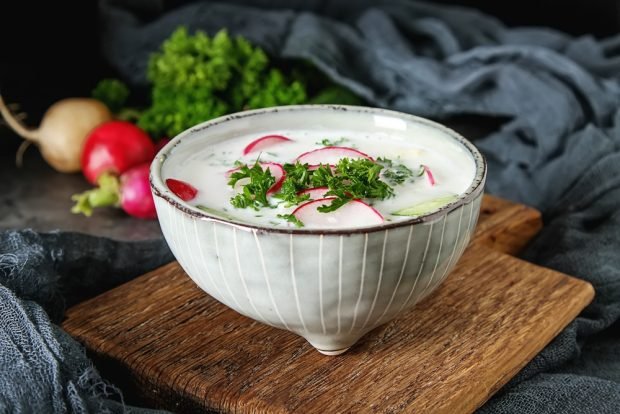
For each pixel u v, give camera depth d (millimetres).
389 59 936
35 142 899
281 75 908
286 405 554
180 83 874
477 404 575
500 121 946
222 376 576
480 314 630
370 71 945
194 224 533
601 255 717
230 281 542
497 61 931
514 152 878
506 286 658
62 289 667
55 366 542
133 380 592
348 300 540
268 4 1034
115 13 970
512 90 895
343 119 651
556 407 591
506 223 739
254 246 522
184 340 605
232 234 524
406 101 927
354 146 633
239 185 582
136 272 692
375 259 526
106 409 537
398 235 523
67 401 536
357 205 545
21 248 647
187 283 660
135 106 973
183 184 572
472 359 590
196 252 542
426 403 556
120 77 998
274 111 646
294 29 945
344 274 527
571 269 713
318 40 927
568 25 1091
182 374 577
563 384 605
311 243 516
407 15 1020
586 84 882
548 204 824
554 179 828
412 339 606
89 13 992
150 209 804
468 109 910
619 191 774
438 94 920
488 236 721
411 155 623
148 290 653
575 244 734
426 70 919
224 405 561
